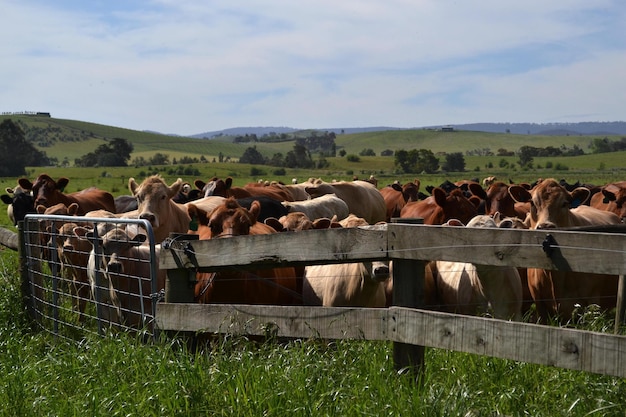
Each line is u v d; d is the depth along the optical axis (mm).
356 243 6090
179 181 14594
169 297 7535
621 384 5414
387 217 24844
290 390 5703
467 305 9430
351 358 6496
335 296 9242
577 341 4719
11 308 10227
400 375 5824
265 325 6652
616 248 4848
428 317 5512
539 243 5148
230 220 9562
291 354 6453
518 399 5496
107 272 8758
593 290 10344
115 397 5984
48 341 9102
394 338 5773
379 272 8305
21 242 10383
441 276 10156
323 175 154875
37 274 10297
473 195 16812
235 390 5797
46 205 17797
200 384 5965
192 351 7387
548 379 5883
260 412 5465
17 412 6094
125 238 9352
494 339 5105
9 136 161875
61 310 10195
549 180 12094
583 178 112500
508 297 9422
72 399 6281
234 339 7016
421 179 124875
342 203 18594
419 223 6098
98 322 8680
